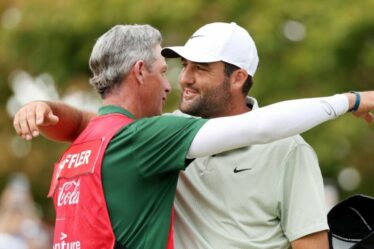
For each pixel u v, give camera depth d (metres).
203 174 16.72
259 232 16.41
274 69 37.47
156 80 16.55
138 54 16.41
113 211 15.68
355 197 16.81
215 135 15.41
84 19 39.88
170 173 15.88
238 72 16.94
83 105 43.44
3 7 46.81
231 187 16.53
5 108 51.22
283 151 16.47
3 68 48.12
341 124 36.88
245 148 16.64
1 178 51.00
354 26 36.53
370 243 16.33
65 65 42.25
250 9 38.16
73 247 15.95
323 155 36.84
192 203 16.75
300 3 37.59
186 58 16.73
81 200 15.90
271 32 37.00
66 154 16.55
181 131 15.59
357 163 39.72
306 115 15.54
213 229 16.48
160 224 15.80
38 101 16.95
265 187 16.44
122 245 15.60
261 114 15.41
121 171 15.74
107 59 16.45
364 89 38.06
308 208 16.23
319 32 36.94
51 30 41.44
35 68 42.72
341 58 37.25
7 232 30.73
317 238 16.20
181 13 38.09
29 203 31.89
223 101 16.94
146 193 15.74
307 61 36.91
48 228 43.19
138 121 15.95
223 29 17.05
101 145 15.92
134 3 38.59
